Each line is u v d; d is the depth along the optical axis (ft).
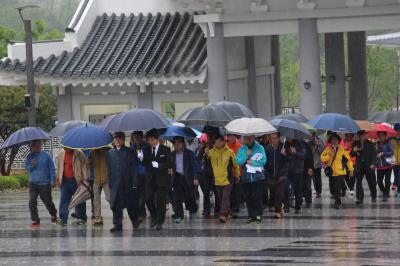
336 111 296.71
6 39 449.89
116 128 146.00
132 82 274.98
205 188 162.81
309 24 256.73
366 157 176.76
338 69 296.30
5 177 268.82
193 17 279.90
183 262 110.93
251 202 150.82
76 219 167.22
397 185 188.34
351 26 256.52
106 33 295.28
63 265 112.06
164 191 145.48
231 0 257.96
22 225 160.15
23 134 155.12
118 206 144.66
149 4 297.33
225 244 125.70
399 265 104.27
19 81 289.33
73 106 295.07
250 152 149.59
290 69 528.22
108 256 118.21
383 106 508.94
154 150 145.59
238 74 288.10
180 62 273.13
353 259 109.09
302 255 113.39
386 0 252.42
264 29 261.44
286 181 157.89
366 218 152.15
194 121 161.58
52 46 290.97
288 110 442.91
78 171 153.28
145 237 136.56
